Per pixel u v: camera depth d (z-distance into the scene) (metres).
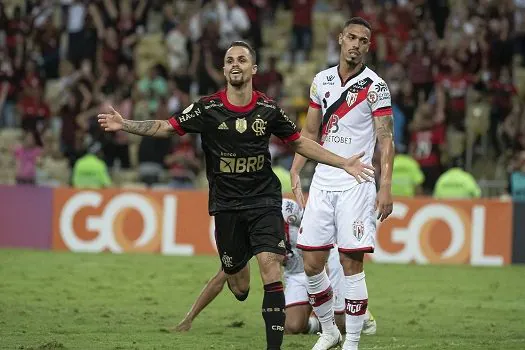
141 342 29.86
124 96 74.19
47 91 79.44
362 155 26.31
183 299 41.31
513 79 78.75
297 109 71.81
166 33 81.31
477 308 40.47
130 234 60.16
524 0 83.69
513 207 58.38
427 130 68.00
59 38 81.44
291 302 32.66
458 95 73.31
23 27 80.50
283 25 86.38
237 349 28.81
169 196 59.88
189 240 59.69
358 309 27.33
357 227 27.30
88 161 64.62
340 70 28.31
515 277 52.16
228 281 28.73
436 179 67.38
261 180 26.66
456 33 79.69
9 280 45.97
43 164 67.19
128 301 40.22
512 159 67.81
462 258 58.38
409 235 58.50
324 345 28.67
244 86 26.22
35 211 61.25
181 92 75.12
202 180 68.31
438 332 33.72
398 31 78.75
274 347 25.64
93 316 35.59
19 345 28.61
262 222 26.39
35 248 61.19
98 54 79.94
